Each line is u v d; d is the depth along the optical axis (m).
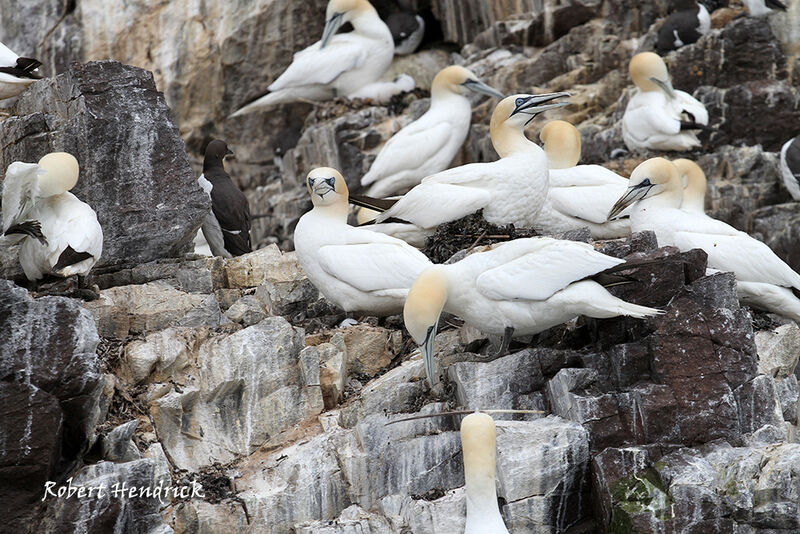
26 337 13.05
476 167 18.56
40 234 15.21
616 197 19.67
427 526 13.45
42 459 12.77
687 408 13.95
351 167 27.75
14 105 19.28
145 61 31.02
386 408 15.15
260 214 29.30
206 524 13.80
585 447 13.64
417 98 29.55
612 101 27.19
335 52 28.58
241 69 31.27
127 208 17.95
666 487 13.05
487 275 14.41
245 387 15.32
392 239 16.78
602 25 28.67
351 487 14.30
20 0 30.98
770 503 12.96
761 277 16.94
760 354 15.96
